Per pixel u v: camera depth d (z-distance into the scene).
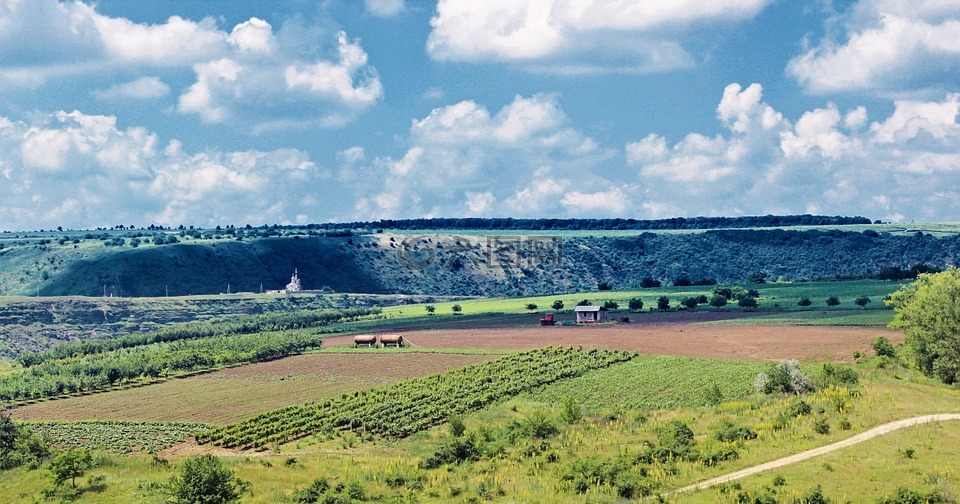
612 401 120.06
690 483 66.31
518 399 125.62
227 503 67.31
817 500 58.38
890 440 71.19
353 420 115.44
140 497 69.88
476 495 67.06
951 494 57.81
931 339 104.75
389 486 72.44
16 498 74.06
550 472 73.19
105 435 119.50
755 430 79.06
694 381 131.25
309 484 72.94
